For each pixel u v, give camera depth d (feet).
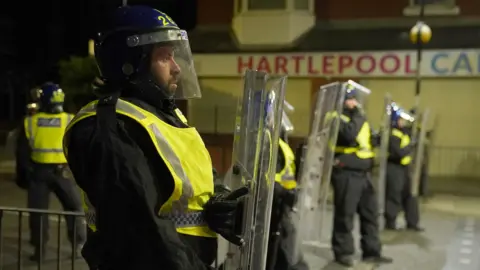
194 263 5.75
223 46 50.96
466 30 46.96
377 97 48.11
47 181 19.03
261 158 7.45
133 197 5.43
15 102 79.71
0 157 50.03
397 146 24.49
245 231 6.84
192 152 6.20
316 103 16.61
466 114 46.57
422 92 47.26
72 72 42.22
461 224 27.48
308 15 50.01
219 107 49.93
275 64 49.75
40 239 15.75
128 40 6.15
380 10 49.03
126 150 5.57
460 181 43.57
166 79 6.36
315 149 16.53
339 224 19.83
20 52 79.41
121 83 6.24
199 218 6.31
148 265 5.47
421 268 19.84
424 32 38.17
